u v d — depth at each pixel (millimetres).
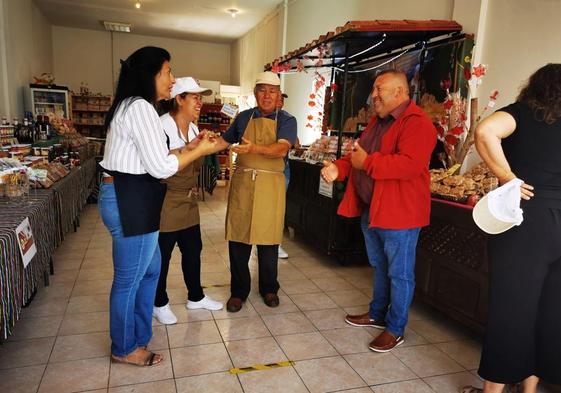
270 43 8562
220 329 2633
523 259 1708
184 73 11938
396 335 2521
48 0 8297
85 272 3568
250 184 2824
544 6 2758
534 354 1854
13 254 1850
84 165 5523
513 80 2998
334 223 3926
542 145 1633
